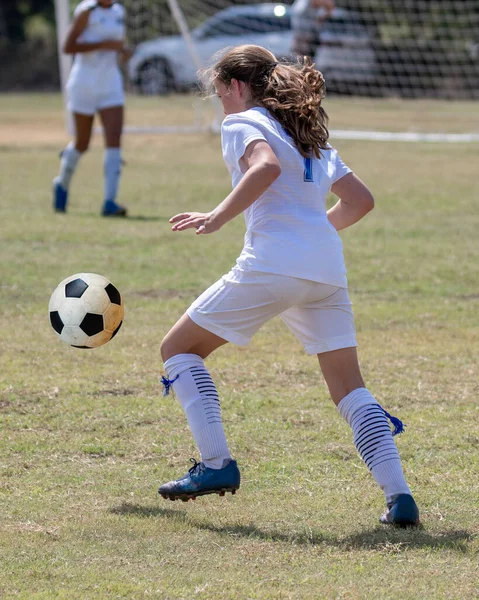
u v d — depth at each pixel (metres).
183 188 34.91
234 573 8.60
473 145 49.72
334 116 59.25
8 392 13.95
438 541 9.35
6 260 22.64
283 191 9.59
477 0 69.06
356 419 9.79
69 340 10.69
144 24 69.75
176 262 23.06
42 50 95.62
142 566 8.75
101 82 28.34
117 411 13.31
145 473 11.27
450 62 69.56
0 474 11.13
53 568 8.68
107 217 28.97
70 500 10.42
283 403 13.81
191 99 68.62
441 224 28.89
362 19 67.25
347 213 10.38
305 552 9.10
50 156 43.34
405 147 48.75
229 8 66.62
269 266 9.45
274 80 9.80
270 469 11.44
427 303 19.94
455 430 12.77
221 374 15.11
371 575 8.57
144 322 17.97
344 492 10.75
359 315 18.84
